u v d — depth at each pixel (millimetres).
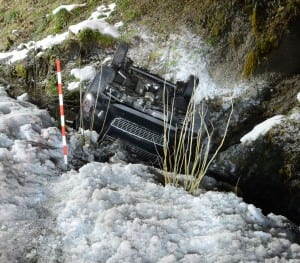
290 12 6688
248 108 6863
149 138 5219
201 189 4398
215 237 3195
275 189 5656
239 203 3932
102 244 3041
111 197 3621
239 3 6977
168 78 7234
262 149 6012
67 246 3121
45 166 4133
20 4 9578
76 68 7406
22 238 3141
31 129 4648
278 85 6910
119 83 5785
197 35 7316
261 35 6836
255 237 3346
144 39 7551
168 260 2928
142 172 4480
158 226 3301
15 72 7949
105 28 7527
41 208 3535
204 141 5559
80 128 5316
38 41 8156
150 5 7719
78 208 3416
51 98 7145
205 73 7141
